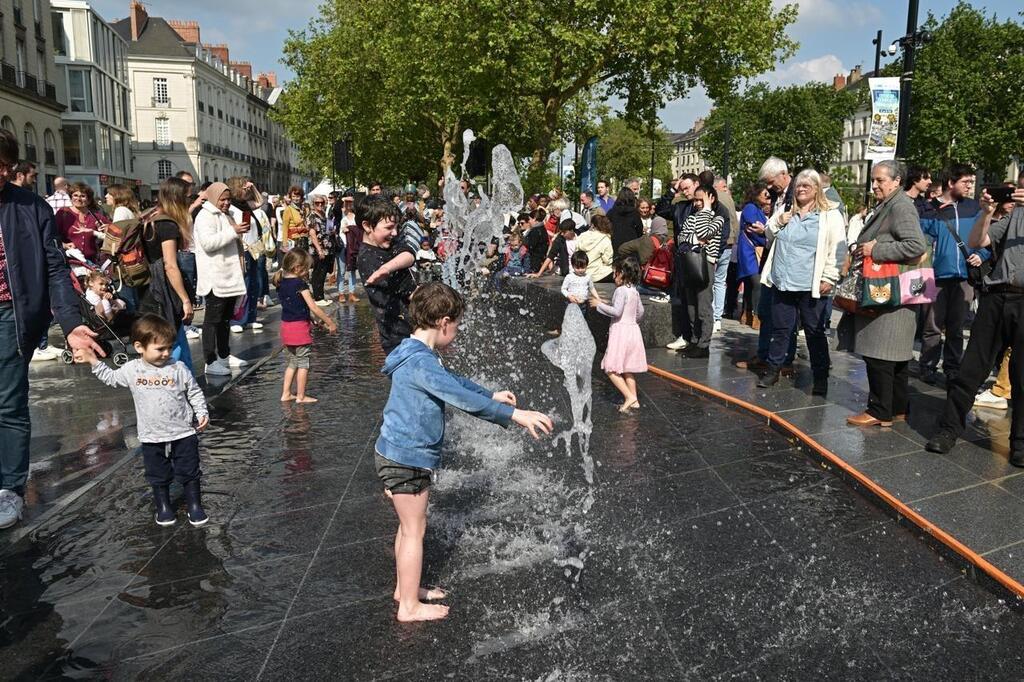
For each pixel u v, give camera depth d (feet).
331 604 10.27
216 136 243.81
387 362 10.05
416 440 9.77
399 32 102.99
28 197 13.05
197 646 9.29
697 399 21.47
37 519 12.92
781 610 10.10
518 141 110.11
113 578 10.98
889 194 17.08
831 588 10.69
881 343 17.17
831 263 19.77
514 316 38.45
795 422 18.12
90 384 22.71
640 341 20.30
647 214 38.17
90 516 13.15
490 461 16.22
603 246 33.35
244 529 12.63
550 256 41.24
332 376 24.32
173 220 18.90
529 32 78.74
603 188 47.75
